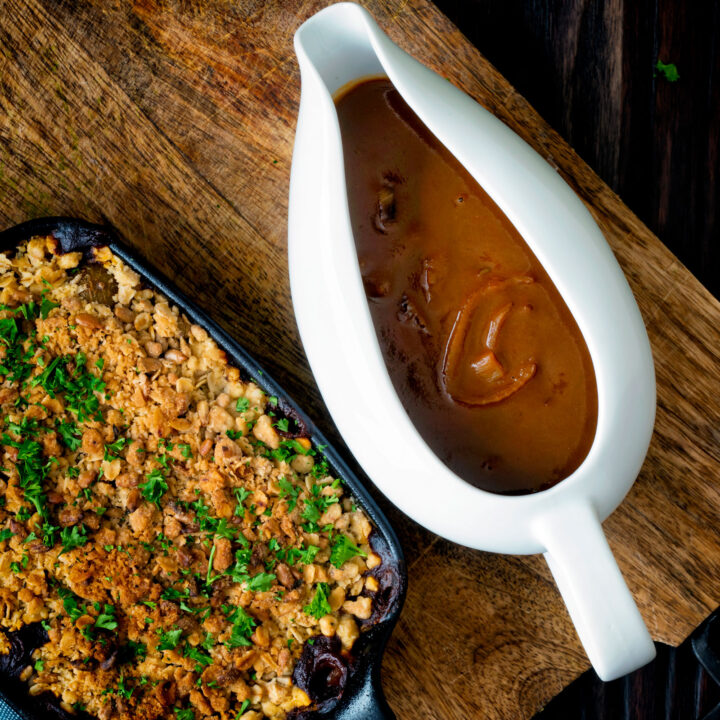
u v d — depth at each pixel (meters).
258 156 0.56
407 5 0.55
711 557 0.56
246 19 0.55
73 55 0.55
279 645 0.52
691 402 0.56
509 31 0.60
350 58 0.47
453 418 0.47
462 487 0.45
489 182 0.45
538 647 0.56
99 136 0.55
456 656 0.56
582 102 0.60
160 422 0.52
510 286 0.46
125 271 0.52
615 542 0.56
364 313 0.45
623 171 0.60
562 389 0.46
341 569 0.52
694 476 0.56
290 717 0.52
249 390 0.52
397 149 0.47
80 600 0.52
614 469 0.46
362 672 0.52
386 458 0.47
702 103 0.60
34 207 0.55
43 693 0.51
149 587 0.52
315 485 0.52
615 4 0.59
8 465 0.52
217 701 0.52
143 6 0.55
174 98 0.55
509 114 0.55
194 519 0.52
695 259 0.61
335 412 0.48
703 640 0.59
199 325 0.52
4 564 0.51
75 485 0.52
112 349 0.52
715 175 0.60
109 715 0.51
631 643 0.44
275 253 0.56
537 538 0.46
